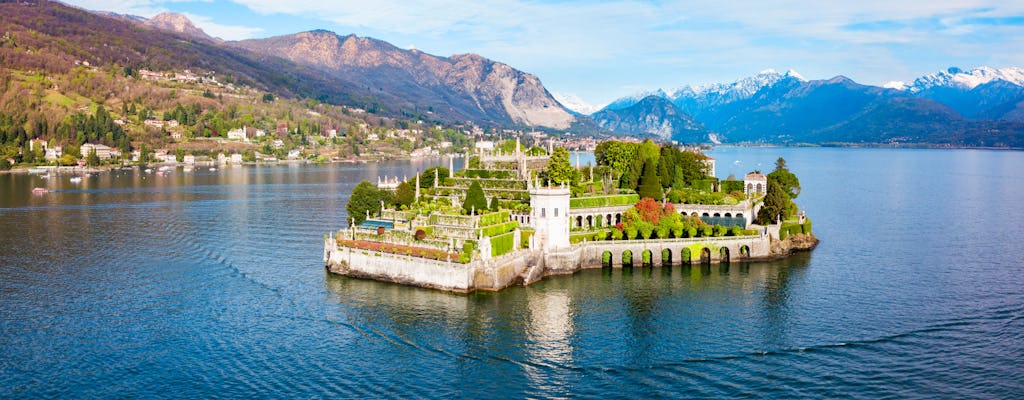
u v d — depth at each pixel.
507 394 109.50
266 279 171.00
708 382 113.38
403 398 108.06
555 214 177.62
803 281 172.62
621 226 192.50
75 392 109.00
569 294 160.38
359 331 134.62
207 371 116.44
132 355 122.56
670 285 168.62
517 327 137.88
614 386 112.25
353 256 173.00
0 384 111.12
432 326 137.75
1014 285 168.38
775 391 110.00
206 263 189.12
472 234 166.00
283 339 130.38
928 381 113.38
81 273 177.75
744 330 136.38
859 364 120.06
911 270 184.88
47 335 131.50
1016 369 117.44
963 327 137.38
